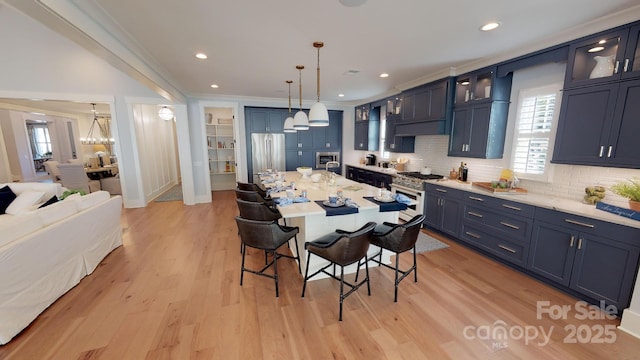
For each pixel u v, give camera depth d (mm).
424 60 3396
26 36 4422
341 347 1831
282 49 2988
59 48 4613
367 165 6520
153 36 2621
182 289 2525
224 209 5496
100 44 2193
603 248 2133
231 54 3152
